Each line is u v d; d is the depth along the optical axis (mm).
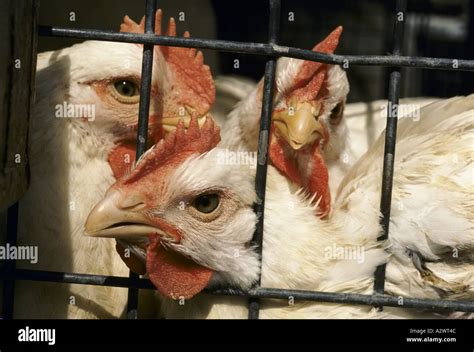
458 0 712
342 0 761
